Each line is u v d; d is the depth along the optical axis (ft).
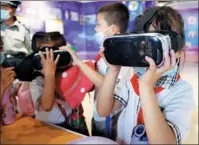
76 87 2.19
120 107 1.85
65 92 2.19
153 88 1.52
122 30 2.24
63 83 2.18
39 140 1.64
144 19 1.61
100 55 2.13
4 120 1.96
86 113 2.29
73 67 2.20
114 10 2.25
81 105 2.32
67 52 2.10
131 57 1.40
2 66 1.94
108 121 1.90
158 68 1.34
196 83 5.31
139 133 1.69
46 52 2.02
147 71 1.38
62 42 2.18
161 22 1.57
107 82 1.77
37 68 2.05
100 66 2.13
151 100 1.36
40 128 1.89
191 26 15.35
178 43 1.40
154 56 1.31
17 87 2.15
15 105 2.16
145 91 1.36
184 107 1.55
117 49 1.46
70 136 1.73
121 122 1.83
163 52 1.29
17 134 1.78
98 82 2.02
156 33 1.32
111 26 2.25
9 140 1.66
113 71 1.74
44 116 2.17
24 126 1.94
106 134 1.91
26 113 2.21
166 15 1.59
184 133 1.48
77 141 1.49
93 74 2.06
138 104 1.73
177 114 1.51
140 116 1.71
